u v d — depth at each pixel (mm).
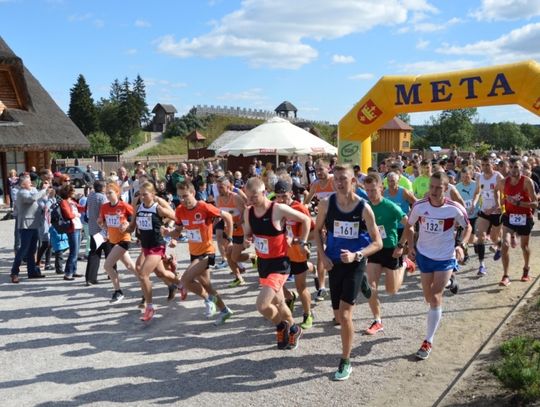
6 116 22703
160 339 6227
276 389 4754
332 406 4395
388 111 13680
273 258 5625
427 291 5527
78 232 9633
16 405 4633
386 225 6035
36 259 10109
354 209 4965
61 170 34031
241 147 17719
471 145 75750
